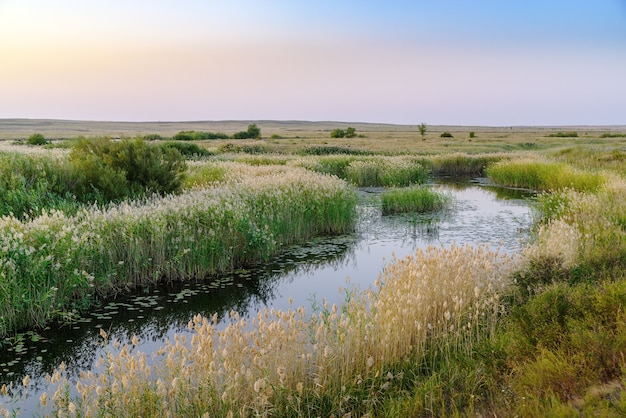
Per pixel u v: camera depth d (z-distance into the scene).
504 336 5.83
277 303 8.67
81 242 8.40
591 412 3.67
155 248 9.75
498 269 7.74
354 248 12.77
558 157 35.81
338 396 4.88
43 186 11.71
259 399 4.52
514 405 4.34
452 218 16.98
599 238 9.71
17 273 7.43
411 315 5.85
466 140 78.69
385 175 26.81
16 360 6.47
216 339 5.72
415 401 4.65
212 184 16.69
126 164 14.07
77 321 7.79
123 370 4.64
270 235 11.49
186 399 4.41
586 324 5.42
